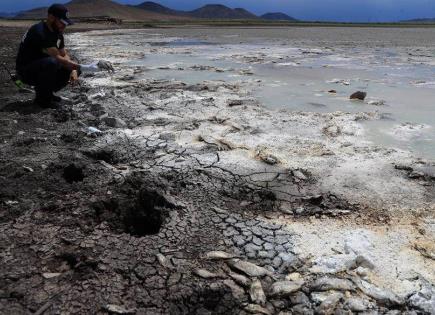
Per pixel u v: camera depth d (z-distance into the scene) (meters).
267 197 4.55
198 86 9.70
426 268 3.40
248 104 8.10
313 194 4.57
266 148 5.75
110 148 5.68
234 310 3.00
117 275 3.25
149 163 5.26
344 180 4.87
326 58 16.31
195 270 3.31
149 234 4.12
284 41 26.86
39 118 6.98
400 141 6.13
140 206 4.23
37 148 5.65
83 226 3.90
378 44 23.94
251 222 4.04
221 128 6.54
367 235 3.84
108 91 9.17
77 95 8.70
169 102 8.18
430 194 4.57
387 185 4.75
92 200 4.30
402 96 9.05
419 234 3.88
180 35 34.94
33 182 4.70
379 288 3.15
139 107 7.81
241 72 12.18
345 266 3.39
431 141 6.13
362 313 2.93
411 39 28.83
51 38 7.20
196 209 4.23
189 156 5.43
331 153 5.58
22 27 46.41
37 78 7.29
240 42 25.92
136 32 40.97
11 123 6.66
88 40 27.69
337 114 7.39
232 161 5.29
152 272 3.28
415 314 2.94
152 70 12.75
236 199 4.51
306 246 3.67
